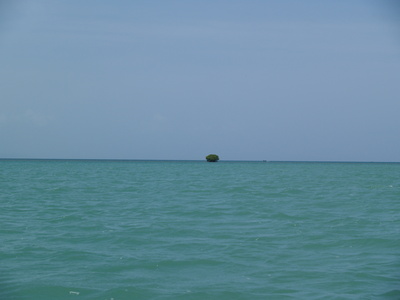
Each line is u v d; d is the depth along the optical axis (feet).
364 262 55.26
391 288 45.06
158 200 128.67
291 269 52.29
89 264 54.03
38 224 83.15
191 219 90.27
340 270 51.62
